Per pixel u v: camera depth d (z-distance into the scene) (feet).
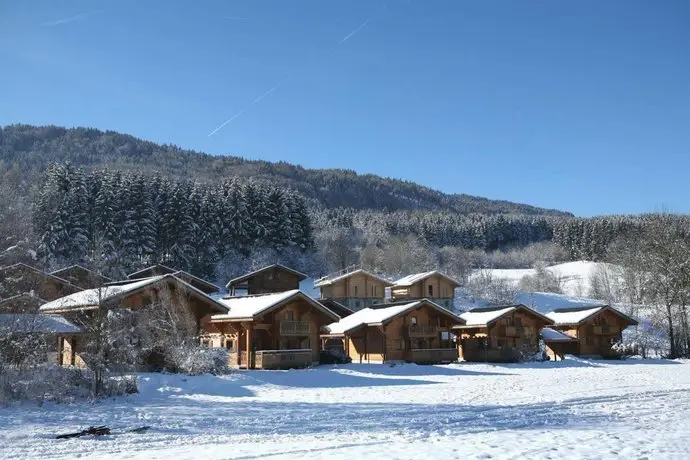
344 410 71.46
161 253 280.51
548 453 42.09
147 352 108.88
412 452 42.98
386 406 76.02
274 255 312.71
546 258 511.40
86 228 259.60
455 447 44.88
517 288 350.23
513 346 192.95
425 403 80.07
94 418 62.44
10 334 84.99
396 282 285.23
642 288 262.26
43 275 136.87
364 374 130.93
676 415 67.26
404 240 447.42
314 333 149.38
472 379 124.16
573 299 331.98
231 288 254.06
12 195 196.34
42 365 84.43
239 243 309.63
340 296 272.31
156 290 117.91
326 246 373.20
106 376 83.10
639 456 40.83
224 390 94.84
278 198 328.70
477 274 383.45
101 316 86.69
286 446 46.32
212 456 42.32
